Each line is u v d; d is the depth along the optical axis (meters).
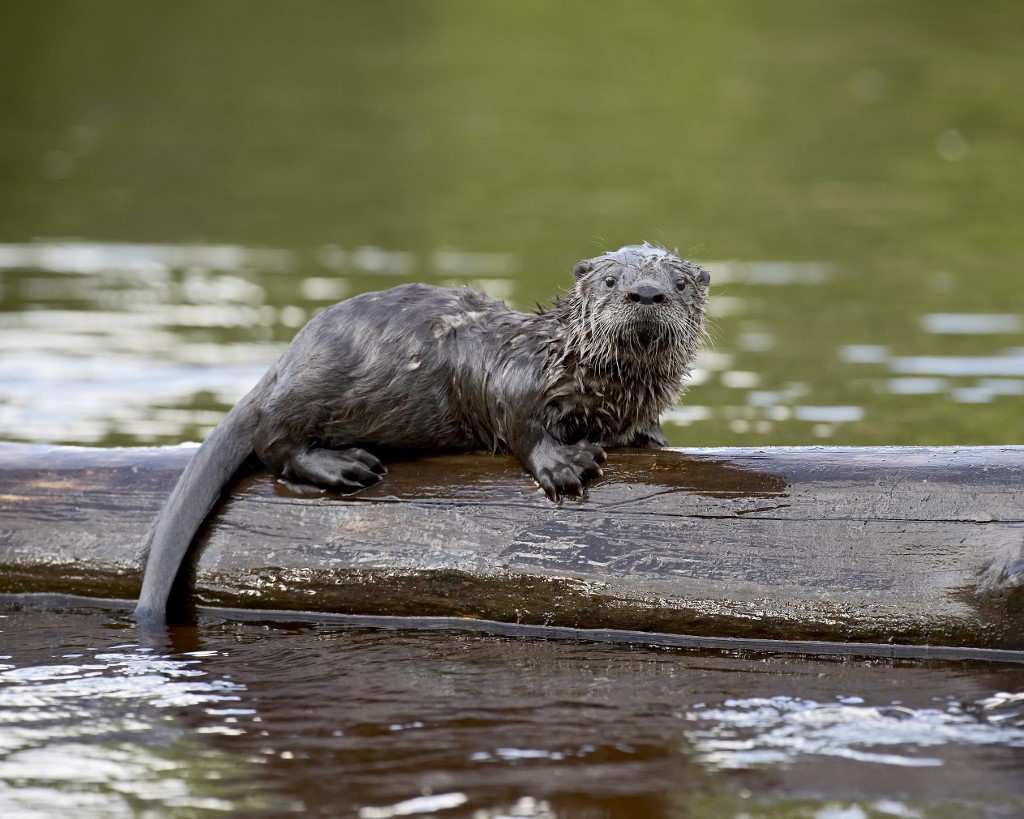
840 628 15.43
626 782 12.78
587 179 52.41
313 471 16.97
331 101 68.12
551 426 16.73
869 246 42.38
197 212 47.47
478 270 38.69
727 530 15.84
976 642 15.12
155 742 13.74
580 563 16.16
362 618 17.00
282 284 37.94
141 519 17.94
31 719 14.32
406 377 16.92
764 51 82.25
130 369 29.92
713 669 15.34
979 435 24.75
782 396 27.67
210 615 17.36
